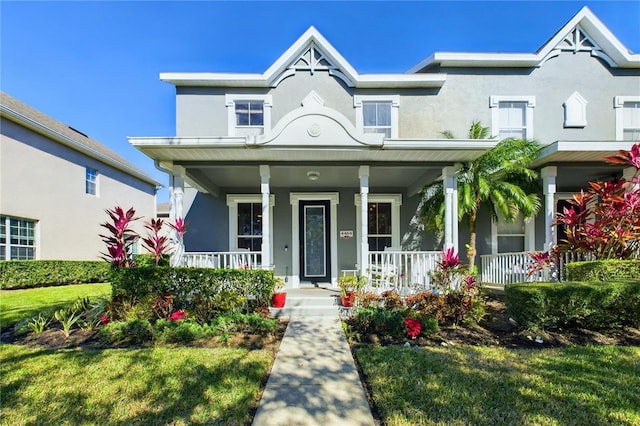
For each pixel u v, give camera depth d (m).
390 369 3.86
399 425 2.77
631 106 9.70
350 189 9.93
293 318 6.21
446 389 3.36
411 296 6.10
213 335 5.08
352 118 9.43
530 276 7.23
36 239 11.37
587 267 6.07
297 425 2.81
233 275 6.18
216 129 9.28
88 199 13.89
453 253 6.39
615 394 3.26
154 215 19.53
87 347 4.73
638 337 5.12
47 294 8.96
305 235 9.88
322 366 4.06
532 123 9.50
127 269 5.95
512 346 4.79
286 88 9.44
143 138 6.21
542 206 9.59
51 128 12.51
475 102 9.58
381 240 9.95
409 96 9.55
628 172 8.16
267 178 7.08
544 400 3.15
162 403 3.12
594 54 9.62
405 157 6.98
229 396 3.26
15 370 3.84
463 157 6.95
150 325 5.07
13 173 10.45
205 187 8.47
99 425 2.79
